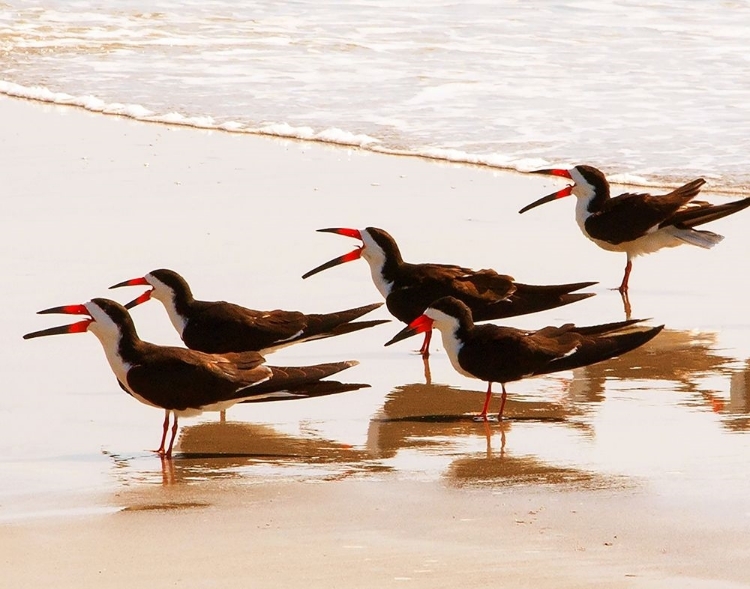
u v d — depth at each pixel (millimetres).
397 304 14117
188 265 16094
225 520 9211
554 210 19078
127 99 24906
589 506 9414
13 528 9078
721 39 28391
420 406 12305
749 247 17719
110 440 11258
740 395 12359
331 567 8258
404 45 28266
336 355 13914
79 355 13344
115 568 8289
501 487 9914
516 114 23734
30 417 11703
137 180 19953
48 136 22469
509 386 12914
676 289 16141
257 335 12727
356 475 10297
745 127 22547
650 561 8312
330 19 30453
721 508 9297
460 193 19703
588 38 28656
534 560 8344
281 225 17875
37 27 29547
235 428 11703
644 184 19953
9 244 16797
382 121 23516
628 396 12461
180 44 28562
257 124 23516
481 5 31438
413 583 7969
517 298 14086
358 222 18062
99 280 15430
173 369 10844
